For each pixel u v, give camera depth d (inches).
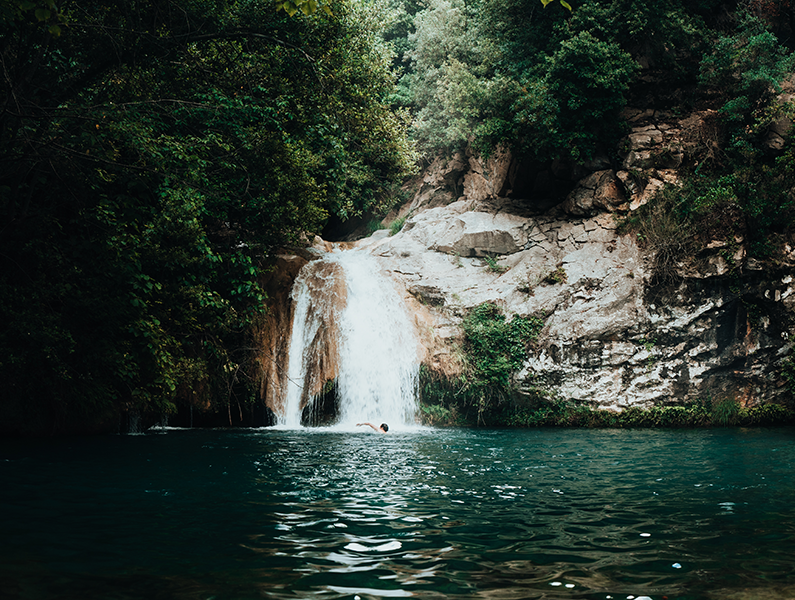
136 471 332.8
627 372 682.8
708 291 692.1
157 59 584.1
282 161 620.1
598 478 331.6
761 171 738.8
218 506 249.3
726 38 782.5
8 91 403.9
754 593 153.6
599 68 758.5
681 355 683.4
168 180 503.5
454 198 1090.7
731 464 385.7
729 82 788.0
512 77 813.9
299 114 663.1
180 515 232.5
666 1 784.3
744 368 688.4
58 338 443.8
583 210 800.9
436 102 1113.4
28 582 154.4
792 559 183.9
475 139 862.5
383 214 1183.6
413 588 156.6
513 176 895.7
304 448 455.2
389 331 730.2
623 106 802.2
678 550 193.5
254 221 642.2
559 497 277.9
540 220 825.5
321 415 703.1
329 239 1247.5
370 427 665.0
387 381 708.7
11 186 468.4
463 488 298.2
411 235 858.1
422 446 476.1
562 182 864.9
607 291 709.3
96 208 474.3
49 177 490.6
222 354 620.7
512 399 692.7
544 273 746.8
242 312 624.7
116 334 507.2
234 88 650.2
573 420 679.7
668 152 773.9
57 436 484.4
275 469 350.0
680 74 828.0
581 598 149.9
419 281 765.3
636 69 794.2
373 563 177.8
